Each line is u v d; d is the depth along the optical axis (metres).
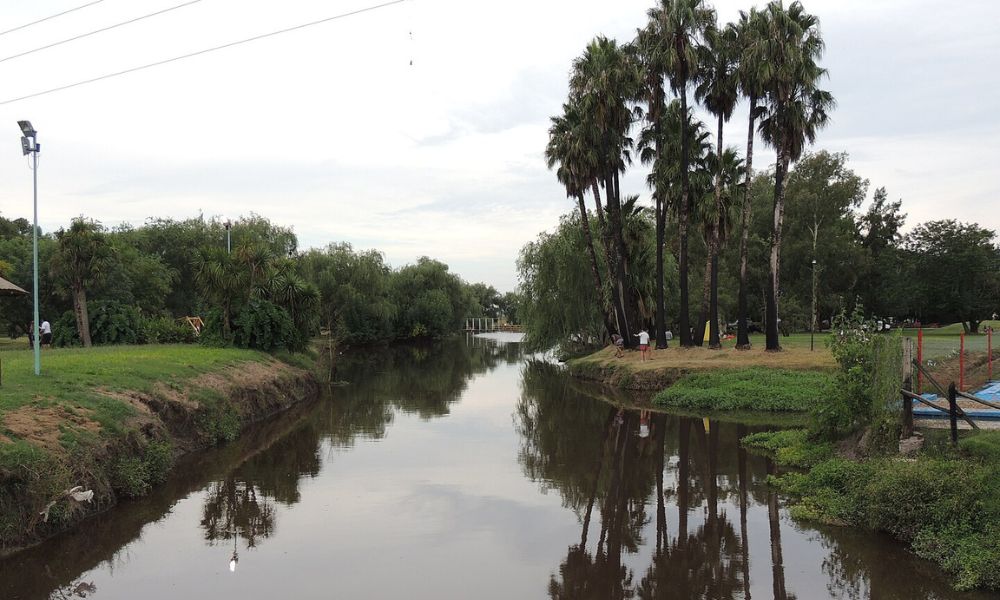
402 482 12.88
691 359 28.23
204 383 18.16
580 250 38.94
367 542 9.39
